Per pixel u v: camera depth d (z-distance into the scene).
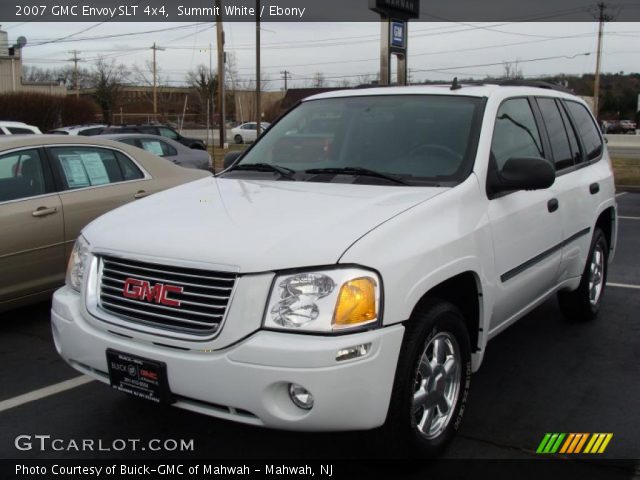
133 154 6.58
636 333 5.47
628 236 10.20
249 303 2.84
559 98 5.31
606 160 5.92
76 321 3.33
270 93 72.50
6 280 5.35
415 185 3.71
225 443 3.65
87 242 3.49
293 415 2.83
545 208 4.39
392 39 18.98
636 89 77.50
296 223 3.13
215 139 44.59
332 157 4.21
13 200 5.45
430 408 3.32
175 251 3.05
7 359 4.96
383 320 2.90
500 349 5.09
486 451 3.54
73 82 74.44
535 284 4.37
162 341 2.99
